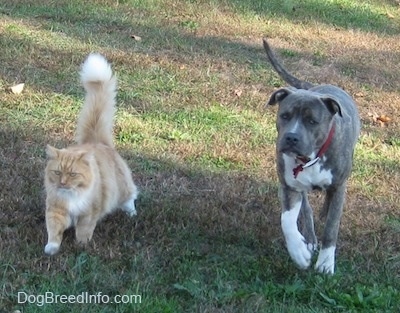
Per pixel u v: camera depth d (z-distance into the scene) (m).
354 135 3.05
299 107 2.87
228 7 6.30
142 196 3.42
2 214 3.11
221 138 4.02
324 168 2.93
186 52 5.13
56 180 2.87
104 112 3.27
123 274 2.85
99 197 2.98
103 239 3.02
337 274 2.96
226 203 3.42
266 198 3.51
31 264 2.81
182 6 6.15
